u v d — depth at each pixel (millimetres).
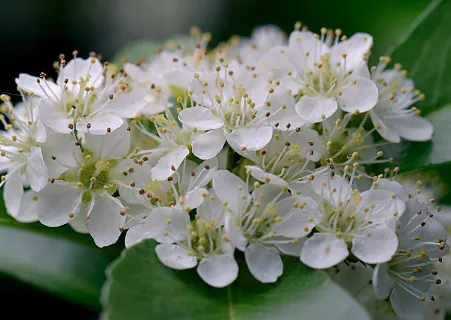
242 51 218
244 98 186
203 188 180
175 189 183
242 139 184
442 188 213
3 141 192
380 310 187
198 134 186
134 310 172
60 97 189
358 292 184
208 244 179
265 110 188
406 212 185
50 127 185
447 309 198
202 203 179
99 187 187
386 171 190
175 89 196
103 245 184
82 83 190
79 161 186
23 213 191
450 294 199
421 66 205
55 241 202
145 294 173
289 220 180
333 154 191
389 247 179
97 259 200
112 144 187
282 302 174
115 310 171
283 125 187
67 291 198
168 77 195
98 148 187
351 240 180
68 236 193
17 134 195
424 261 185
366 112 194
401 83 201
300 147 186
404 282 183
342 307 172
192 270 177
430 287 188
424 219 185
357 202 182
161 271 176
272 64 195
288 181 184
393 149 196
